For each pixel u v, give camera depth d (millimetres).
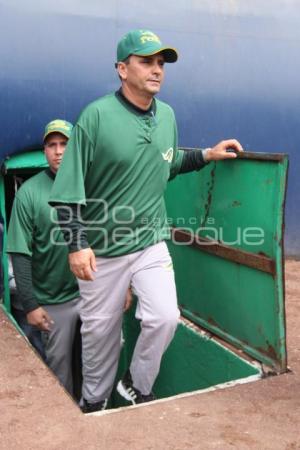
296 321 5645
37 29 6320
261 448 3367
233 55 7703
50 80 6461
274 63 7984
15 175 6617
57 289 5688
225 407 3861
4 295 6219
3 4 6145
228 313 5039
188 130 7629
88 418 3670
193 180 5312
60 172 4074
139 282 4426
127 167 4148
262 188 4355
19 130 6398
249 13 7699
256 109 8000
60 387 4062
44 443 3387
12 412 3715
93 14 6594
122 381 4758
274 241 4258
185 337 5660
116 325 4738
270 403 3930
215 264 5121
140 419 3676
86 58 6613
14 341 4844
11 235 5375
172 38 7289
